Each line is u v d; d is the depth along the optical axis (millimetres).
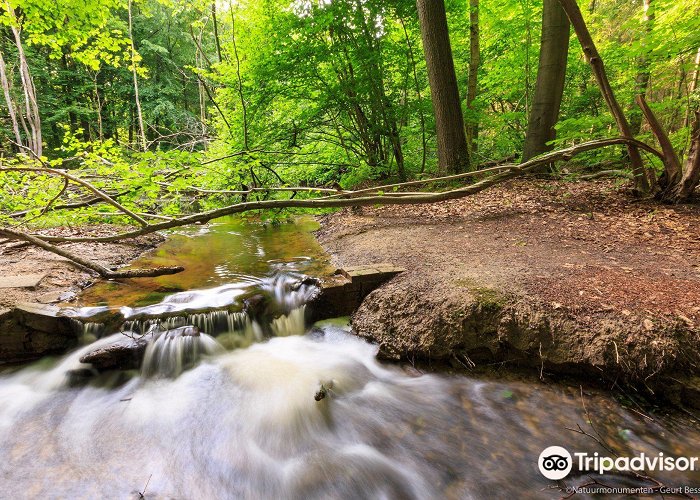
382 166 9609
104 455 2672
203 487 2459
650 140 8023
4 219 5535
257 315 4148
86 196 7043
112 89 21500
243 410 3139
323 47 8156
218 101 9562
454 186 7766
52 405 3176
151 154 5172
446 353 3441
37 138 15117
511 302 3307
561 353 3014
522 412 2863
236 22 8562
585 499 2170
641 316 2896
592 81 10047
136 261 5566
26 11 7332
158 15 22266
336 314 4320
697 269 3602
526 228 5414
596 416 2732
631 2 12461
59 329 3670
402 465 2590
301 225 8102
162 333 3635
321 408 3131
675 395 2674
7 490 2348
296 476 2574
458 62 11617
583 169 8070
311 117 9164
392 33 9609
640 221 5113
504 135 10891
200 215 5105
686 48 5484
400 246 5180
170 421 3025
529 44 9469
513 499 2232
